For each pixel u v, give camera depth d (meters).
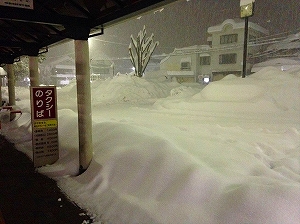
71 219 2.85
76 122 5.70
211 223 2.40
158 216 2.62
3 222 2.80
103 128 4.85
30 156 5.16
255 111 9.50
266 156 4.55
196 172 2.96
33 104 4.45
